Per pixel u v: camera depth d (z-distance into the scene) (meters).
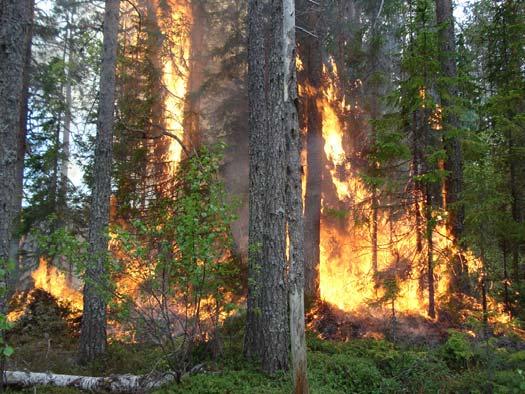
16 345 10.33
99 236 9.06
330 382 6.84
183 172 11.52
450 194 9.86
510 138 9.56
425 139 9.77
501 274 9.42
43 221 13.54
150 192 12.92
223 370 7.27
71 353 9.62
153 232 6.20
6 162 6.30
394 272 9.73
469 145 9.33
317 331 9.91
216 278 6.72
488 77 11.32
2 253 6.18
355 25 13.45
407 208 10.30
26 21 6.58
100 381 7.18
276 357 7.48
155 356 8.25
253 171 8.60
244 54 13.74
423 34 9.43
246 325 8.02
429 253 9.27
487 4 14.20
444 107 9.64
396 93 9.88
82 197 13.85
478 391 6.14
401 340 8.73
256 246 7.67
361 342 8.75
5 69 6.37
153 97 13.22
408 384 6.89
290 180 6.27
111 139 9.62
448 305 9.18
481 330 7.51
